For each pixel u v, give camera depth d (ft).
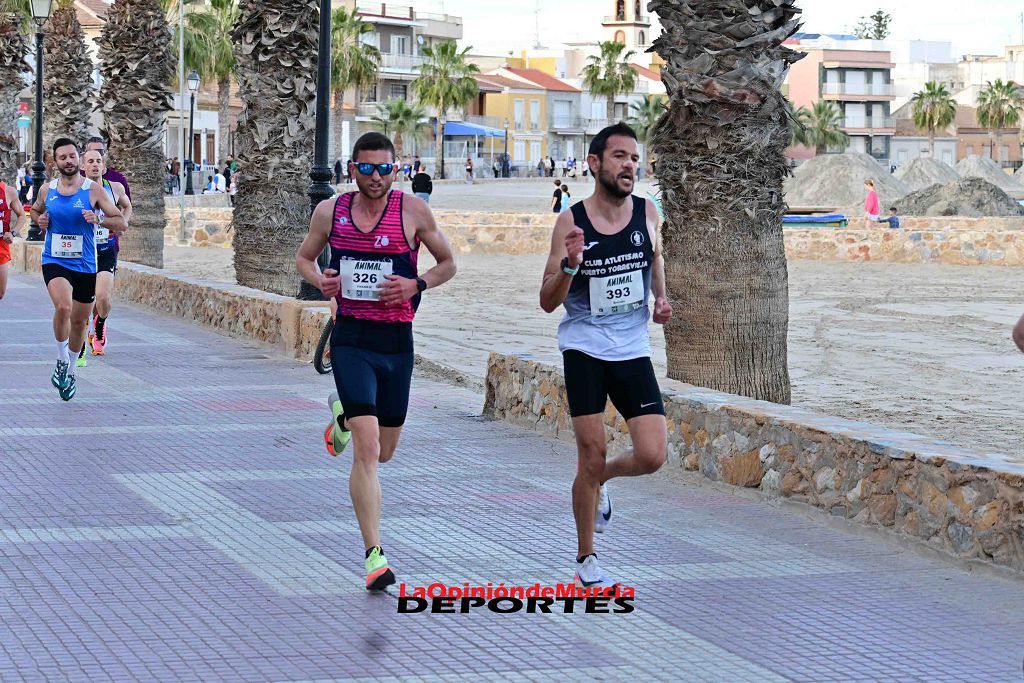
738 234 42.01
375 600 25.66
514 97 474.08
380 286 26.86
